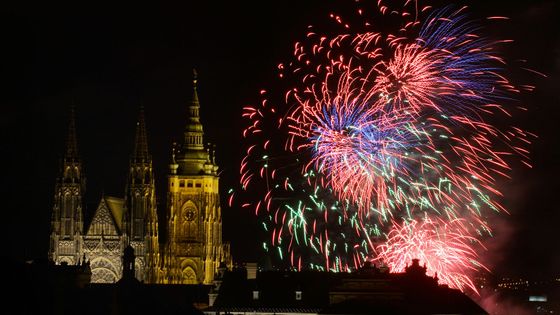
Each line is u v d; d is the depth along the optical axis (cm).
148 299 19225
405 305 19988
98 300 18075
